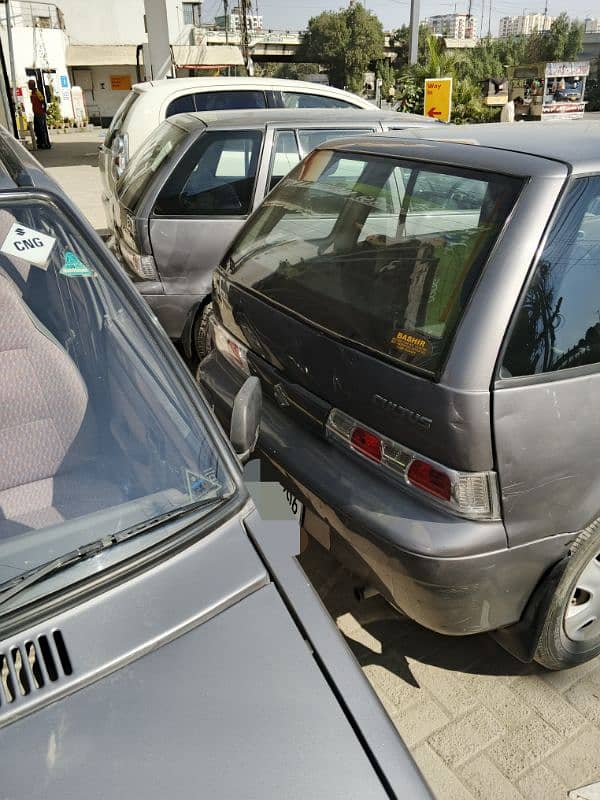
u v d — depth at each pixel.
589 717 2.44
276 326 2.69
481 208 2.20
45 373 1.73
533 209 2.08
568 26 58.19
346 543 2.29
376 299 2.38
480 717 2.42
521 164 2.21
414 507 2.11
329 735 1.25
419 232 2.38
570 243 2.15
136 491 1.63
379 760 1.23
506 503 2.06
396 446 2.16
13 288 1.75
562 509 2.16
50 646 1.33
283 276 2.84
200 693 1.28
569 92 20.31
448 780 2.20
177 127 5.06
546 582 2.22
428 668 2.62
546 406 2.06
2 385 1.70
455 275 2.15
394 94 16.69
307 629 1.42
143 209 4.59
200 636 1.38
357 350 2.30
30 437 1.68
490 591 2.13
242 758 1.20
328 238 2.76
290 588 1.49
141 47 17.11
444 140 2.66
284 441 2.52
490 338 2.01
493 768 2.24
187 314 4.75
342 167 2.92
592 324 2.20
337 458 2.36
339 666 1.37
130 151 6.98
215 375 3.08
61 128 30.14
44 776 1.15
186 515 1.59
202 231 4.66
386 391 2.17
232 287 3.07
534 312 2.07
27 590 1.41
